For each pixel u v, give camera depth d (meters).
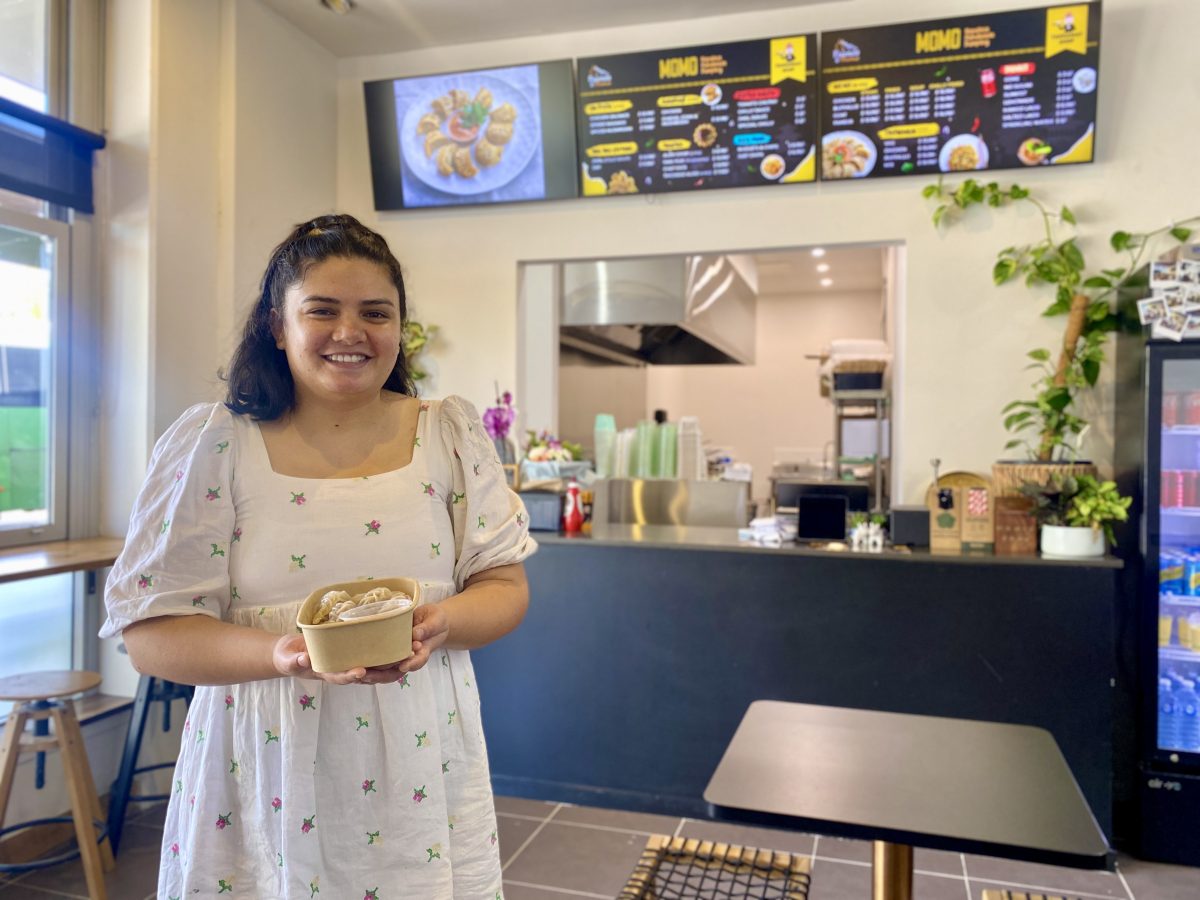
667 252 3.76
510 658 3.28
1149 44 3.23
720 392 8.55
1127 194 3.25
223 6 3.49
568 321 5.00
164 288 3.23
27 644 3.02
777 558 3.00
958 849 1.25
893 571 2.91
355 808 1.09
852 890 2.54
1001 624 2.83
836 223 3.55
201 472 1.10
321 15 3.75
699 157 3.62
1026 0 3.35
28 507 3.04
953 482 3.21
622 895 1.80
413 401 1.29
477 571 1.25
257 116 3.63
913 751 1.61
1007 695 2.82
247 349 1.17
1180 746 2.88
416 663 0.96
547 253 3.92
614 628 3.17
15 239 2.98
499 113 3.83
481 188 3.89
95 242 3.23
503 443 3.53
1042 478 3.05
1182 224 3.20
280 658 0.96
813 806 1.35
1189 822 2.76
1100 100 3.27
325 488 1.14
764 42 3.50
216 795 1.10
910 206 3.47
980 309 3.40
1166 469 2.93
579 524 3.41
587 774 3.19
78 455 3.18
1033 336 3.36
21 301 3.00
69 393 3.15
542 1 3.60
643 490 4.11
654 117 3.64
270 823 1.08
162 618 1.06
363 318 1.10
